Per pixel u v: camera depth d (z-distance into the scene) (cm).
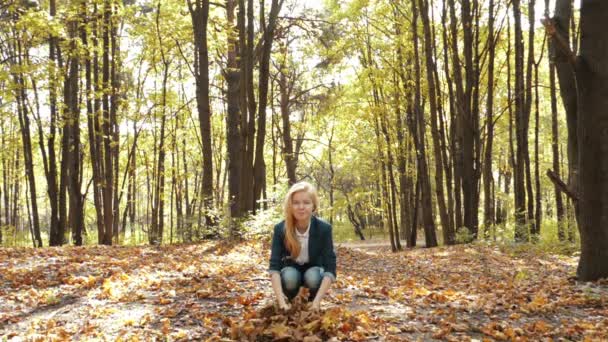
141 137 3095
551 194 3916
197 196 3209
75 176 1892
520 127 1880
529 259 1262
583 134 759
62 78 1678
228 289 681
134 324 522
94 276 802
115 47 2239
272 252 466
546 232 1933
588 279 766
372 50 2436
